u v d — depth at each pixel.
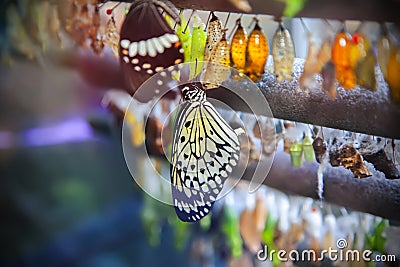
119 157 0.78
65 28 0.58
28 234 0.83
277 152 0.48
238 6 0.43
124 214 0.80
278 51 0.44
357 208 0.46
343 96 0.42
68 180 0.80
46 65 0.66
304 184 0.47
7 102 0.76
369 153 0.44
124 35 0.44
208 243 0.60
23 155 0.82
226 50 0.44
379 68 0.40
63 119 0.76
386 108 0.40
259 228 0.54
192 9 0.44
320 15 0.41
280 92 0.44
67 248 0.81
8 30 0.67
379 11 0.39
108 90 0.63
